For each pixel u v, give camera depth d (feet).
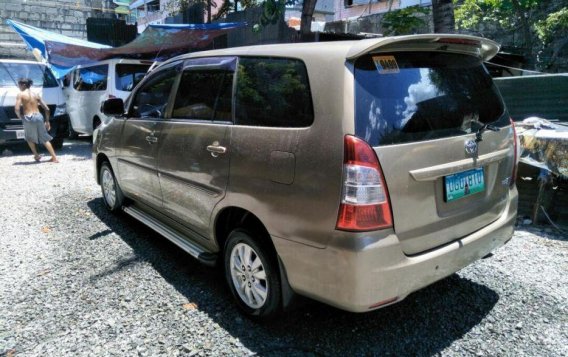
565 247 14.23
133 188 15.28
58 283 12.26
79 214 18.12
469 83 10.23
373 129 8.14
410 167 8.39
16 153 33.12
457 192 9.24
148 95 14.39
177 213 12.73
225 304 11.07
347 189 7.94
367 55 8.60
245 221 10.43
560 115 19.66
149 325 10.22
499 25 32.83
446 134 9.10
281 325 10.13
